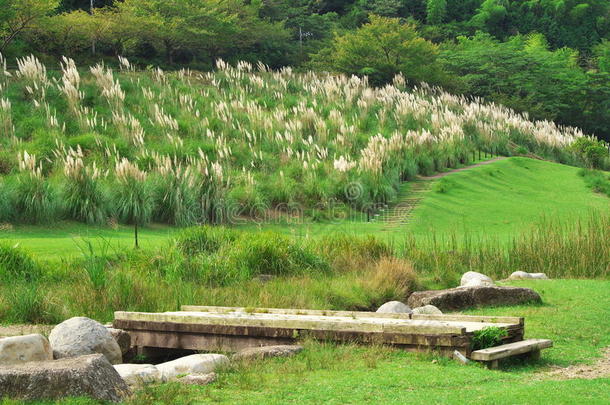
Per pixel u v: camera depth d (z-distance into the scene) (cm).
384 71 4603
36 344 561
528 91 5444
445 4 7656
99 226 1634
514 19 8138
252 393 516
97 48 4200
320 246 1384
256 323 729
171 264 1132
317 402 490
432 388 541
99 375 486
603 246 1360
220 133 2538
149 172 1953
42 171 1873
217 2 4172
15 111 2288
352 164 2212
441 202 2195
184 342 753
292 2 6134
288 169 2245
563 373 636
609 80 5694
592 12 8262
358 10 7031
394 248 1465
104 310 892
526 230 1856
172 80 3145
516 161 2977
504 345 676
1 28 3192
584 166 3538
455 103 3975
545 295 1052
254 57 5159
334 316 805
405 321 729
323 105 3159
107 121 2411
